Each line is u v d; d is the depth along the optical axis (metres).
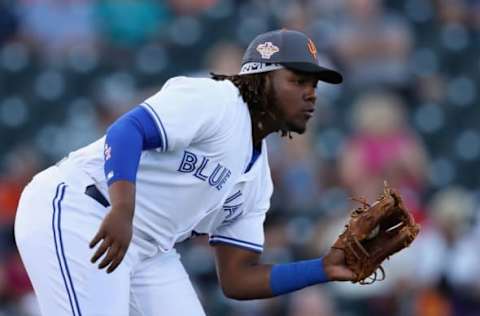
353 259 15.18
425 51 39.81
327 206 30.75
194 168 14.76
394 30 38.16
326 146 34.34
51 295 14.75
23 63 40.44
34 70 40.31
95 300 14.59
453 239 28.75
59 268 14.67
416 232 15.18
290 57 14.78
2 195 31.72
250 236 15.76
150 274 15.23
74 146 36.09
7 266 29.36
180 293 15.30
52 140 37.28
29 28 41.28
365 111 33.53
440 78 38.72
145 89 38.47
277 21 39.66
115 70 39.84
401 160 32.53
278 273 15.52
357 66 37.41
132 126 14.11
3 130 38.91
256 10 40.53
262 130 15.10
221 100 14.63
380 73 37.38
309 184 31.47
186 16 41.44
